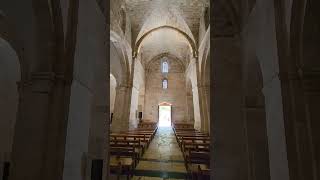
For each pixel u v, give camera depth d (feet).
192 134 48.03
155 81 94.63
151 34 66.59
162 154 34.42
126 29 54.80
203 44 53.26
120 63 59.11
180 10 56.44
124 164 21.31
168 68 94.63
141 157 31.32
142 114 87.40
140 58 78.89
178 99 93.20
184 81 93.50
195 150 26.30
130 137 37.22
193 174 20.65
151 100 93.35
